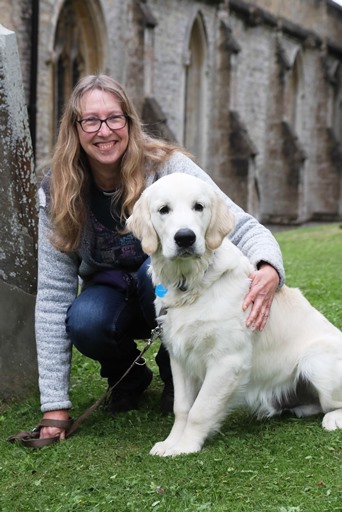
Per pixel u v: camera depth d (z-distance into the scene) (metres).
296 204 31.61
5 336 4.58
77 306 4.01
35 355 4.72
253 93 30.39
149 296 4.04
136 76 22.05
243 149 27.33
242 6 28.55
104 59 21.09
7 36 4.46
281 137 31.62
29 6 17.53
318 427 3.78
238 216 4.01
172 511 2.84
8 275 4.59
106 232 4.06
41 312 4.05
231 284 3.58
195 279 3.53
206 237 3.54
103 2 20.61
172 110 25.14
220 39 27.25
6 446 3.75
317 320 4.07
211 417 3.59
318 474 3.12
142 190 3.91
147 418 4.18
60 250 3.99
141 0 21.86
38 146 18.44
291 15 32.97
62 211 3.87
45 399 3.89
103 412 4.34
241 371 3.61
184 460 3.36
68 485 3.18
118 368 4.33
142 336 4.49
